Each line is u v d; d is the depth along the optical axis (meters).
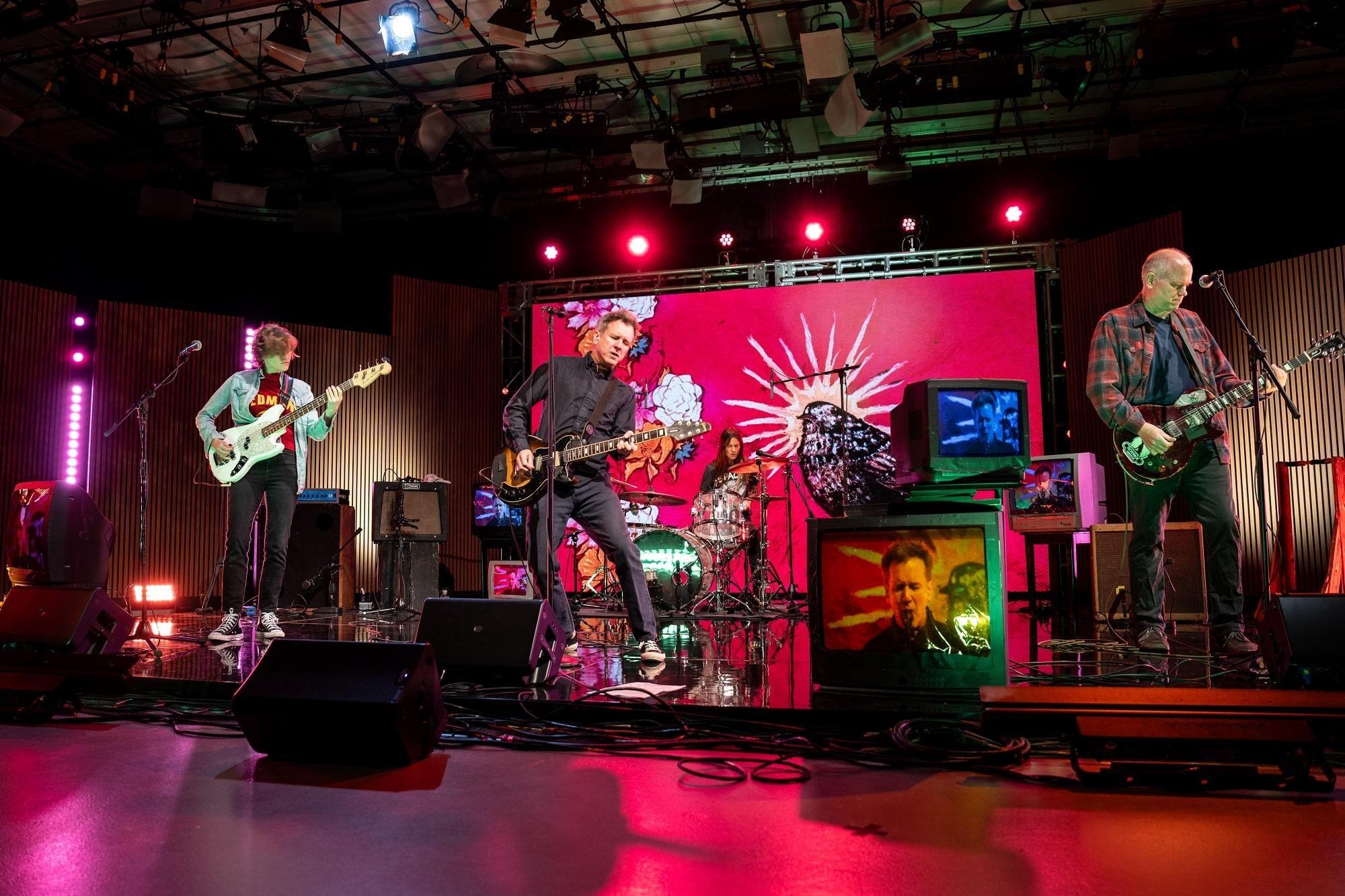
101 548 4.14
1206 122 9.20
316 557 7.72
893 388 8.69
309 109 8.91
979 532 3.07
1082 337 8.73
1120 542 5.85
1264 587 3.39
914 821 2.03
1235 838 1.91
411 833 1.95
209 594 7.50
